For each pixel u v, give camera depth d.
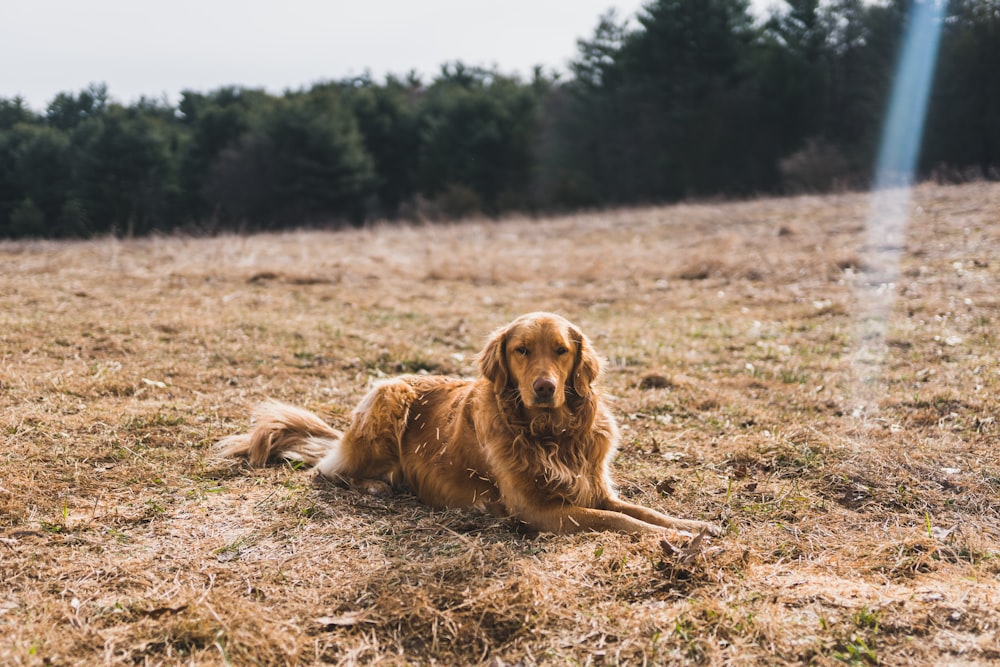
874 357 7.69
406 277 14.11
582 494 4.36
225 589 3.52
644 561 3.72
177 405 6.19
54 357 7.44
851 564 3.77
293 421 5.46
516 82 55.56
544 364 4.16
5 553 3.79
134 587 3.54
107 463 5.02
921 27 32.38
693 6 39.75
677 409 6.41
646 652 3.04
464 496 4.63
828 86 37.94
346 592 3.52
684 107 39.81
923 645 2.98
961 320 8.83
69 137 46.22
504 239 20.56
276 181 43.97
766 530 4.20
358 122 50.03
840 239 15.05
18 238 39.34
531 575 3.58
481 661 3.07
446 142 47.84
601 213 29.61
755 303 11.01
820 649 2.99
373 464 5.11
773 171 36.97
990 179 26.03
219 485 4.85
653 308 11.09
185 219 44.06
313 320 9.73
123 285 12.05
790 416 6.14
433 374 7.73
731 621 3.18
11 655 2.94
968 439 5.41
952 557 3.82
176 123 62.31
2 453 4.96
